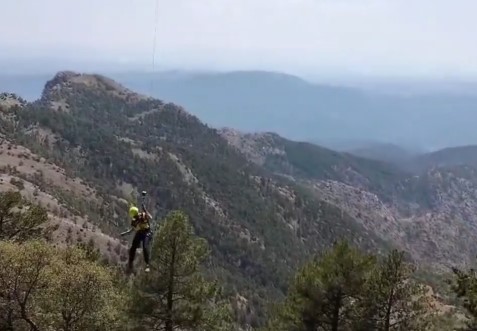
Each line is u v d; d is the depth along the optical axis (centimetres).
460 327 2770
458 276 2569
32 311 2583
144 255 2323
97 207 16600
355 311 3117
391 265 3050
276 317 3575
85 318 2614
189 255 2791
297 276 3288
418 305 3045
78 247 2992
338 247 3102
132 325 2775
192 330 2881
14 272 2486
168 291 2805
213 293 2880
